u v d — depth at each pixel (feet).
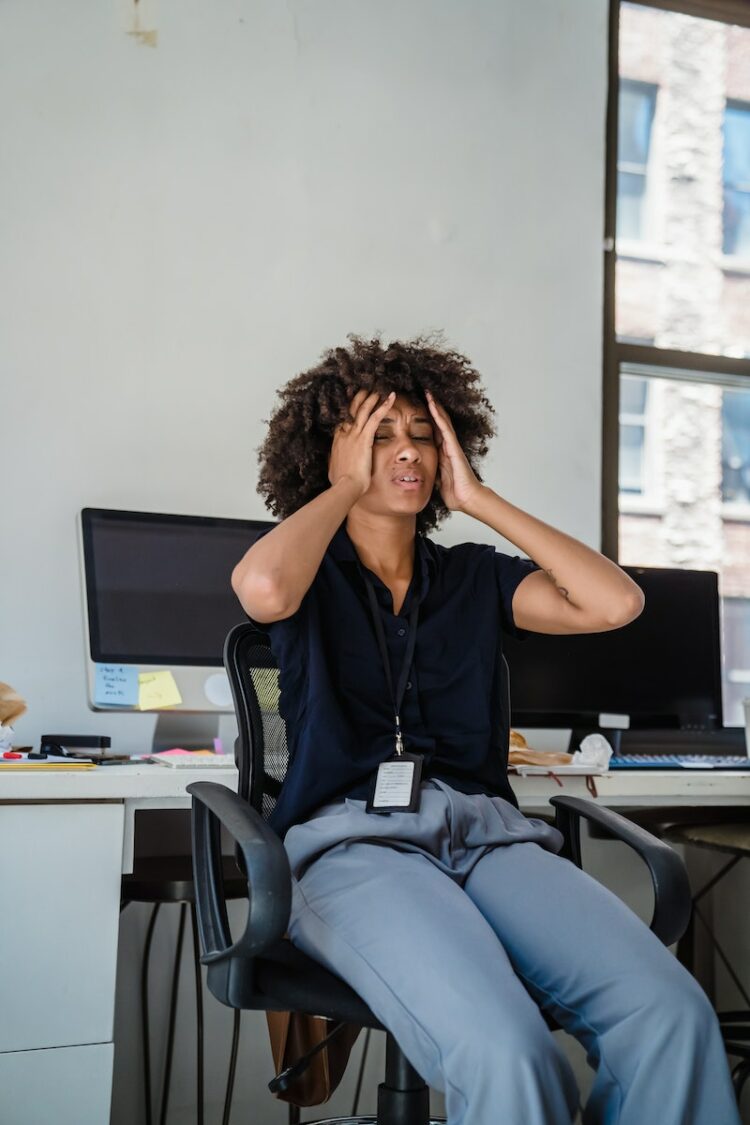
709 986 8.66
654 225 10.48
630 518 10.12
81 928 5.36
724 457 10.50
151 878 6.61
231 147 8.88
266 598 4.79
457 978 3.86
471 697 5.19
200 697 7.04
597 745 7.16
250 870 4.00
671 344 10.39
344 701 5.01
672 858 4.66
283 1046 5.81
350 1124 5.98
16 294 8.19
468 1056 3.70
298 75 9.14
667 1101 3.82
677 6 10.75
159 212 8.63
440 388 5.61
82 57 8.57
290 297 8.89
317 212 9.05
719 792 6.89
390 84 9.40
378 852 4.51
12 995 5.22
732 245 10.74
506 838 4.81
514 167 9.68
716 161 10.79
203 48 8.90
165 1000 7.77
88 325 8.34
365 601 5.23
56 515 8.08
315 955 4.40
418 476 5.31
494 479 9.26
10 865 5.30
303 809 4.81
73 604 8.04
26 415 8.10
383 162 9.29
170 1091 7.68
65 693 7.95
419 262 9.29
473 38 9.70
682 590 8.81
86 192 8.45
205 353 8.61
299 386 5.74
